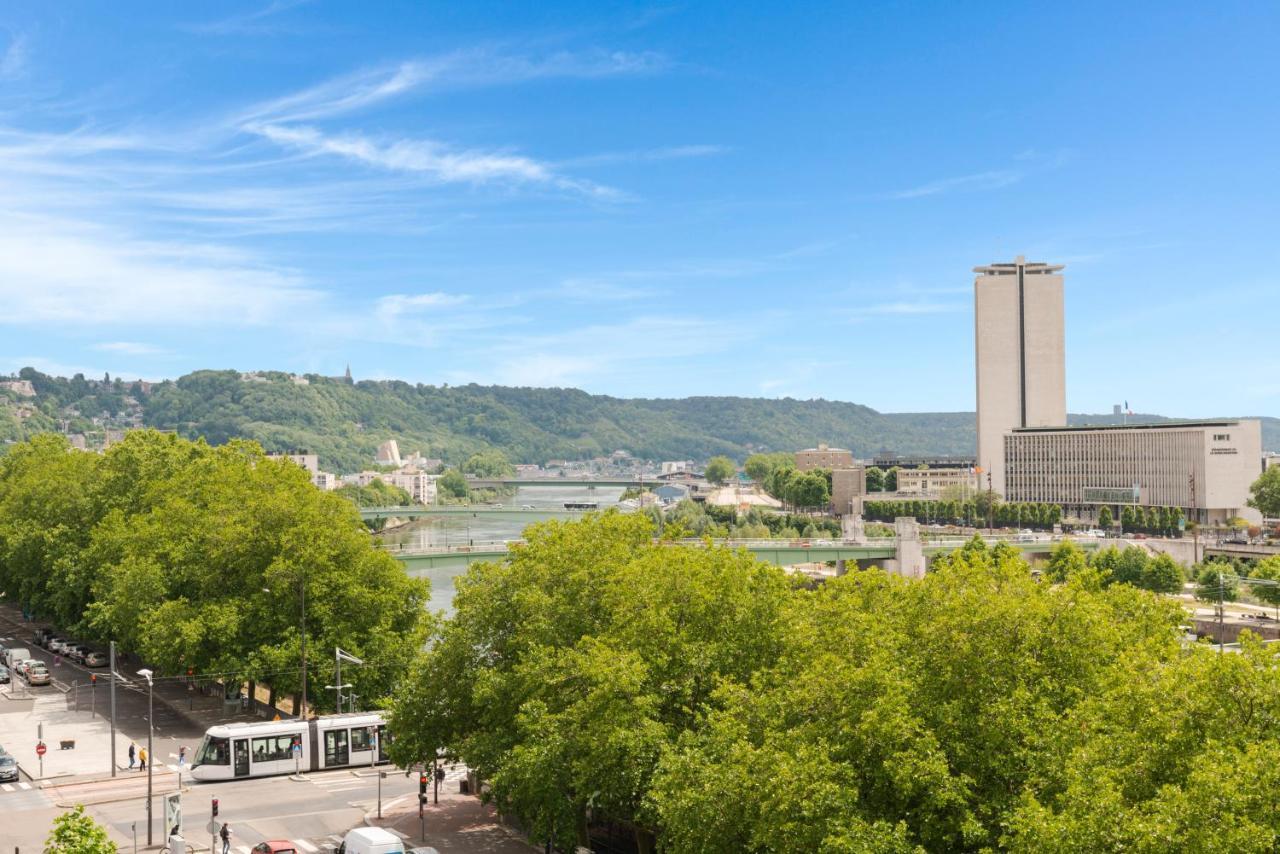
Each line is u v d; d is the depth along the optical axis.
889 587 76.44
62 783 98.88
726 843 56.91
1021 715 53.47
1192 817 41.28
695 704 72.00
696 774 59.84
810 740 56.09
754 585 77.50
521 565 88.00
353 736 106.94
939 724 54.94
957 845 52.34
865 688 56.31
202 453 180.50
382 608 123.00
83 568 151.38
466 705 85.44
